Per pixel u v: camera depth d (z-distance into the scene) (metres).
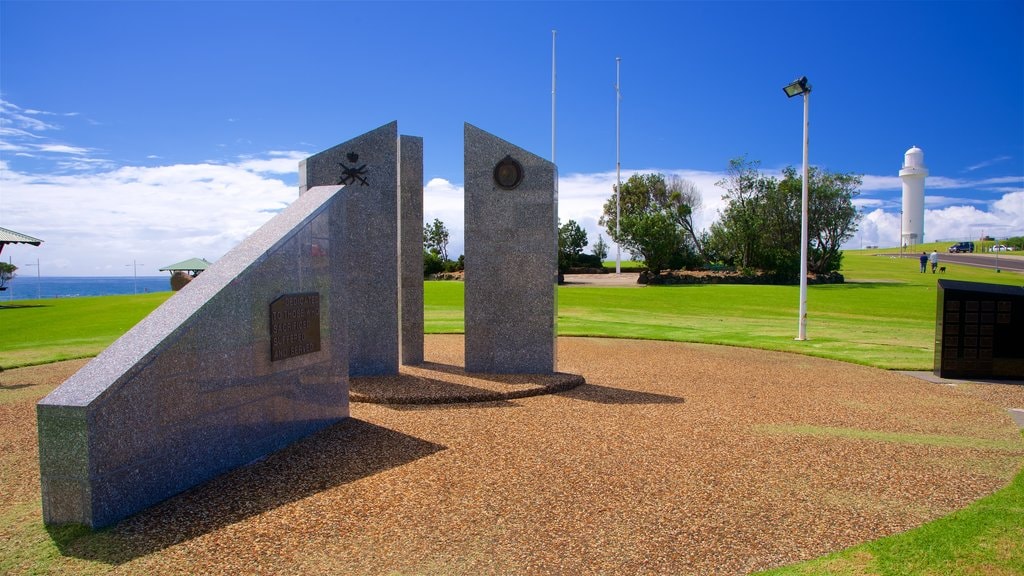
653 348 15.60
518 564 4.29
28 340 17.47
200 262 40.12
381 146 10.82
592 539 4.68
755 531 4.82
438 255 61.31
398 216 11.57
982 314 11.54
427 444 7.07
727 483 5.86
